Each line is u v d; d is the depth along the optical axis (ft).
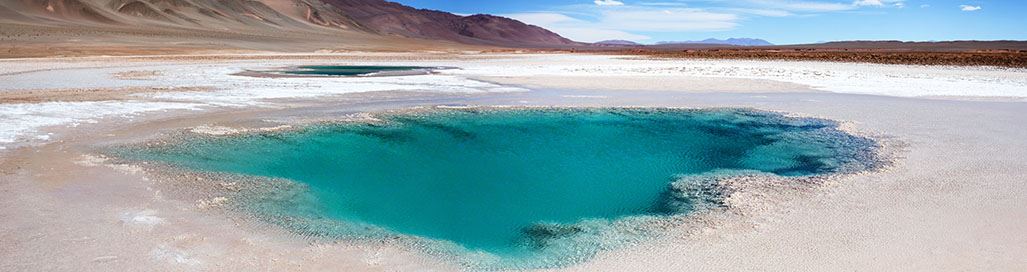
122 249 16.99
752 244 17.74
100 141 32.12
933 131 36.19
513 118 44.29
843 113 44.98
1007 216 19.84
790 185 24.45
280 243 17.89
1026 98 53.78
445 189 26.32
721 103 51.78
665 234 18.95
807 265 16.19
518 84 68.08
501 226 21.03
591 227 20.13
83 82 65.82
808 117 43.91
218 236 18.29
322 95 54.60
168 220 19.58
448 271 16.12
